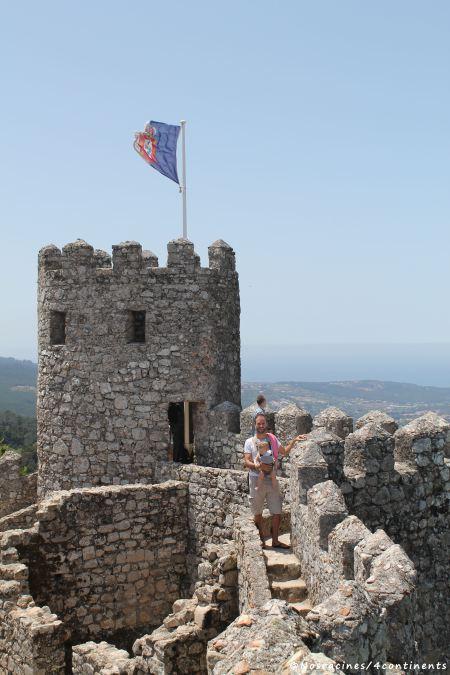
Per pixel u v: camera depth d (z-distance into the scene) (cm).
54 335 2264
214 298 2194
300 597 1167
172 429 2327
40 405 2298
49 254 2281
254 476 1405
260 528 1408
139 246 2164
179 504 1942
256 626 693
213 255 2222
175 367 2138
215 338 2192
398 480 1298
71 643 1755
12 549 1641
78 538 1786
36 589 1720
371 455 1277
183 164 2380
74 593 1772
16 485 2494
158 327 2144
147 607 1877
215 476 1889
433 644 1293
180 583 1930
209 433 2141
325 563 1051
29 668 1341
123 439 2156
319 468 1234
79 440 2203
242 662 641
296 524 1294
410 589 859
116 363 2162
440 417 1381
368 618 720
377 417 1639
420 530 1320
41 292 2294
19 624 1390
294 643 658
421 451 1330
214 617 1308
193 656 1255
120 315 2162
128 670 1231
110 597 1827
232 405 2128
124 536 1852
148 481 2128
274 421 1900
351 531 997
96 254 2219
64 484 2225
